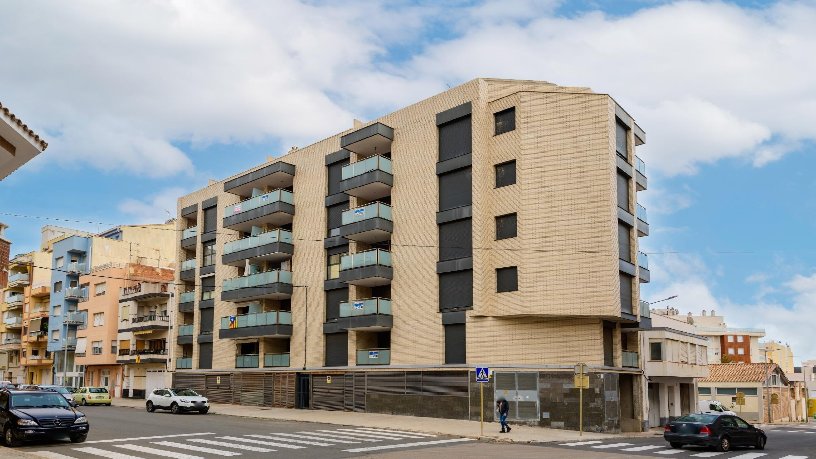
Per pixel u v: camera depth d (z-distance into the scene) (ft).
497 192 108.99
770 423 184.14
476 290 107.55
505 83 115.03
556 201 103.60
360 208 122.83
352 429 91.45
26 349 226.79
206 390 155.53
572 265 101.14
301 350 134.10
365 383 121.29
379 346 126.31
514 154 107.76
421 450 66.69
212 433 81.51
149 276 197.06
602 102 104.22
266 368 140.46
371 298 122.11
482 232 108.37
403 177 121.39
